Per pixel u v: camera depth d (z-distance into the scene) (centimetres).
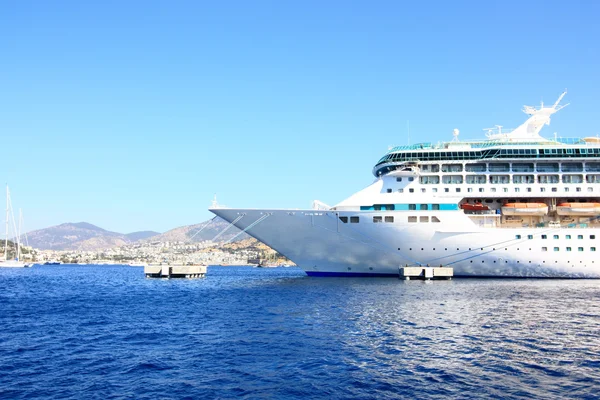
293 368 1814
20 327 2778
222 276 9162
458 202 4759
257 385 1625
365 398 1503
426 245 4725
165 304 3844
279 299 3794
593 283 4566
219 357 1986
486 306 3238
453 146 5075
